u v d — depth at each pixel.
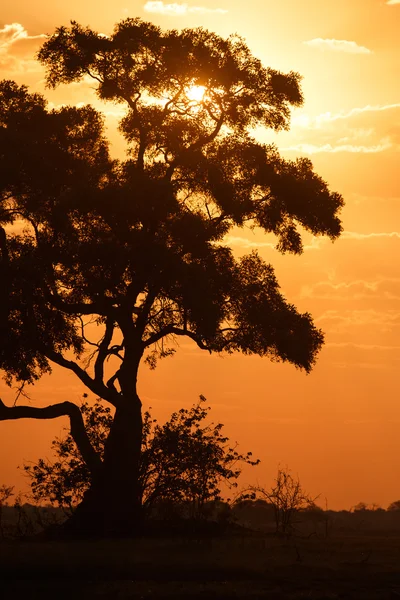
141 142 92.12
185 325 90.25
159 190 85.31
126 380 87.62
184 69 91.06
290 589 40.47
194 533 84.19
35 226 88.94
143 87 93.31
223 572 45.75
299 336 91.94
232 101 93.25
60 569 45.97
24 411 86.25
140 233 86.44
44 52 94.25
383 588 41.09
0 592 38.94
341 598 37.81
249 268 91.69
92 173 89.12
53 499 86.38
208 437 88.25
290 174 93.94
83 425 87.19
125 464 85.06
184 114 94.38
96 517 83.25
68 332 93.19
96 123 91.94
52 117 89.19
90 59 93.12
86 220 86.81
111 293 86.50
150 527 85.56
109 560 49.62
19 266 82.19
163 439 86.50
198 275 84.75
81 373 87.62
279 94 93.50
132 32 92.69
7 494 86.38
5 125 89.62
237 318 91.69
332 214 94.94
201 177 90.06
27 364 90.06
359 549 64.62
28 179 85.94
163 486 86.81
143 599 36.91
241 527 90.50
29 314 85.31
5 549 57.88
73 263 84.06
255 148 92.31
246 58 94.00
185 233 85.69
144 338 97.19
